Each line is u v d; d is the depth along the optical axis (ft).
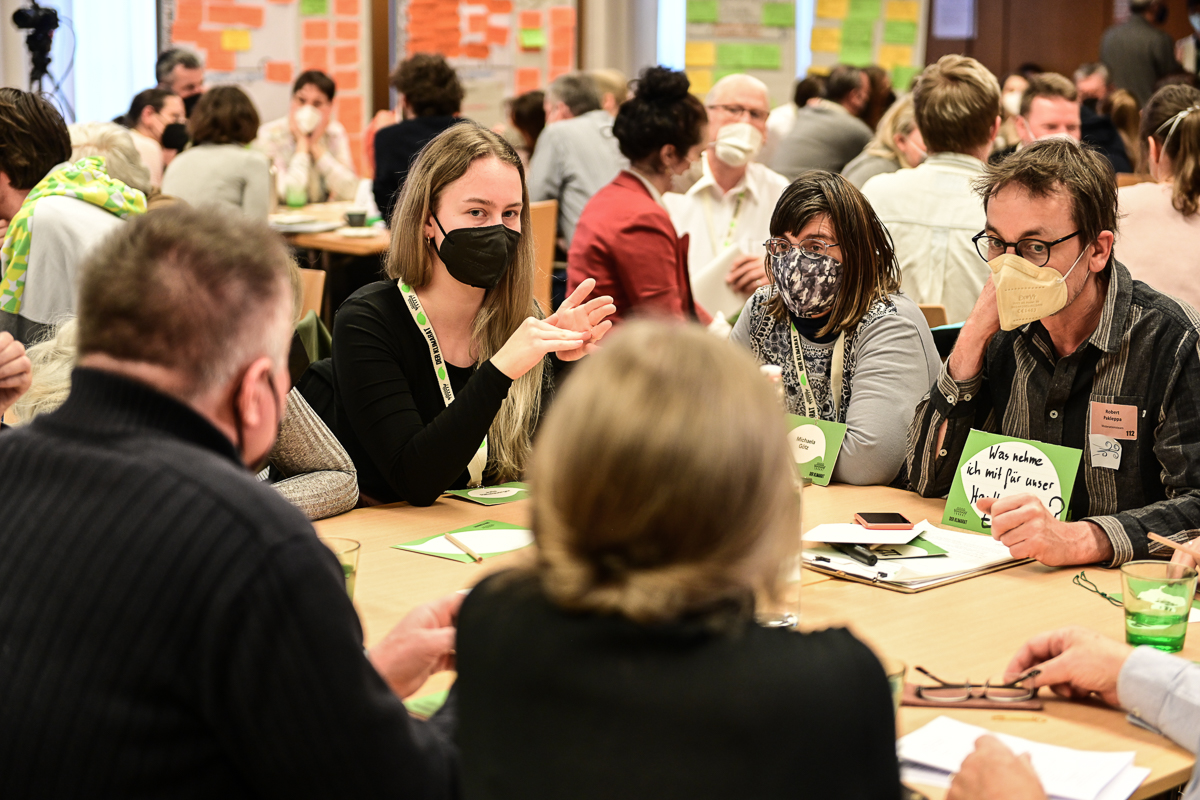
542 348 6.77
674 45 25.57
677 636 2.59
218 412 3.31
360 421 7.20
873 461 7.41
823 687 2.56
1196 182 10.41
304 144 21.15
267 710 2.98
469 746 2.80
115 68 22.12
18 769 3.04
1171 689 3.97
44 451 3.20
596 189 17.35
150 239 3.23
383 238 16.97
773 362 8.01
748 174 13.64
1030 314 6.15
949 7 27.35
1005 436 6.55
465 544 6.20
